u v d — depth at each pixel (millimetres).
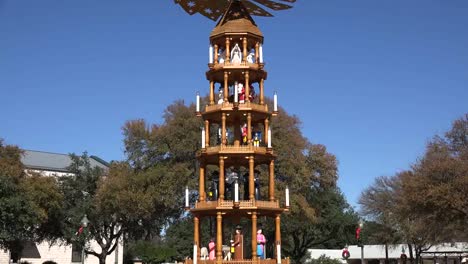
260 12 34750
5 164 68750
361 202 93438
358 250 110375
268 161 33250
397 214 75250
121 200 64750
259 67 33156
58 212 74562
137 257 108062
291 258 100938
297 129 66500
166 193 63781
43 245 95625
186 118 66188
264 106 33031
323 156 67562
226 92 32781
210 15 34906
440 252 96312
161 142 66875
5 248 73688
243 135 32750
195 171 64250
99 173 80688
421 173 61281
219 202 31047
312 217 63875
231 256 31484
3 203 59750
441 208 58312
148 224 75312
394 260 108125
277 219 32438
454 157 61562
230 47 33719
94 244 100500
